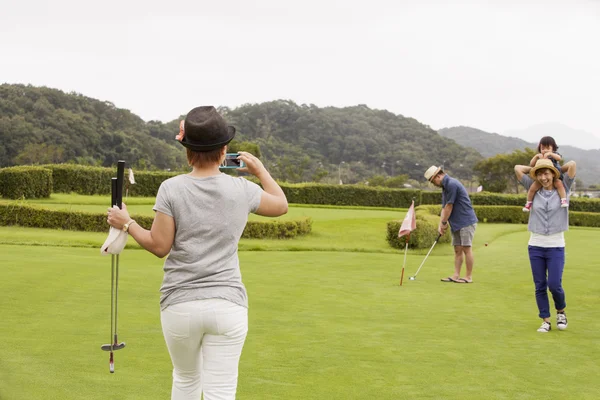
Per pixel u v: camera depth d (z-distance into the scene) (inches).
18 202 666.2
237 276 115.3
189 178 115.8
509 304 323.6
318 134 5378.9
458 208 397.7
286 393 169.0
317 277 398.3
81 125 3319.4
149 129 3998.5
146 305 280.1
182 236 113.1
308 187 1403.8
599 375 194.2
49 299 283.6
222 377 112.1
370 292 347.9
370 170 5251.0
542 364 205.8
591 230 965.2
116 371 181.5
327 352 213.2
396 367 197.9
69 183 1089.4
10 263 385.4
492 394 173.8
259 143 4690.0
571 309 312.8
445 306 312.7
